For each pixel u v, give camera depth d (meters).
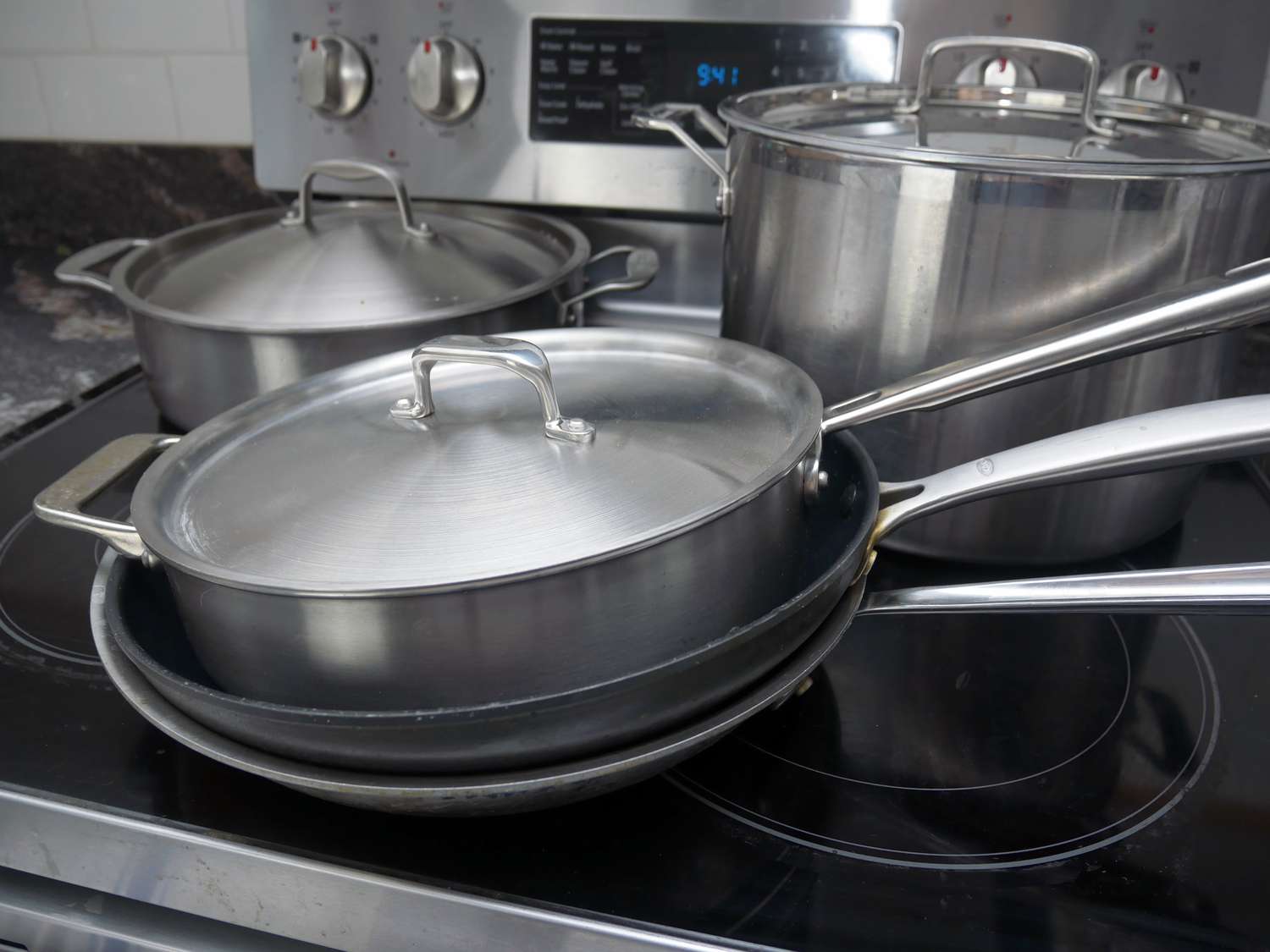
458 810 0.41
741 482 0.45
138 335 0.73
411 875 0.43
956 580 0.63
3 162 1.21
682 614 0.41
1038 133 0.62
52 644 0.58
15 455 0.77
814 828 0.45
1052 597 0.46
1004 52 0.81
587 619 0.39
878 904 0.41
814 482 0.47
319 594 0.37
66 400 0.86
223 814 0.46
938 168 0.52
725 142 0.71
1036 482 0.48
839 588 0.45
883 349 0.59
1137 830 0.45
